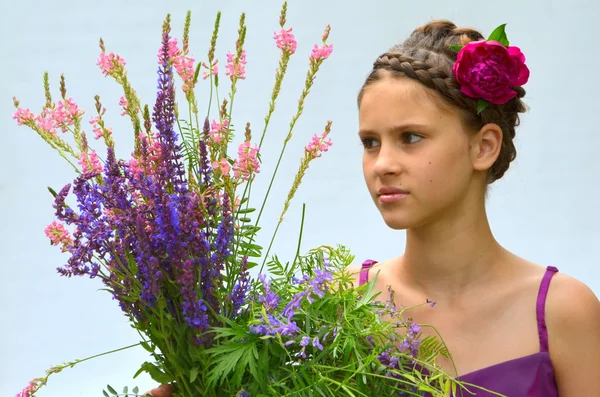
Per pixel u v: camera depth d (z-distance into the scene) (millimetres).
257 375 1705
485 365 1888
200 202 1740
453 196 1864
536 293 1923
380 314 1817
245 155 1727
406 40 2021
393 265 2137
